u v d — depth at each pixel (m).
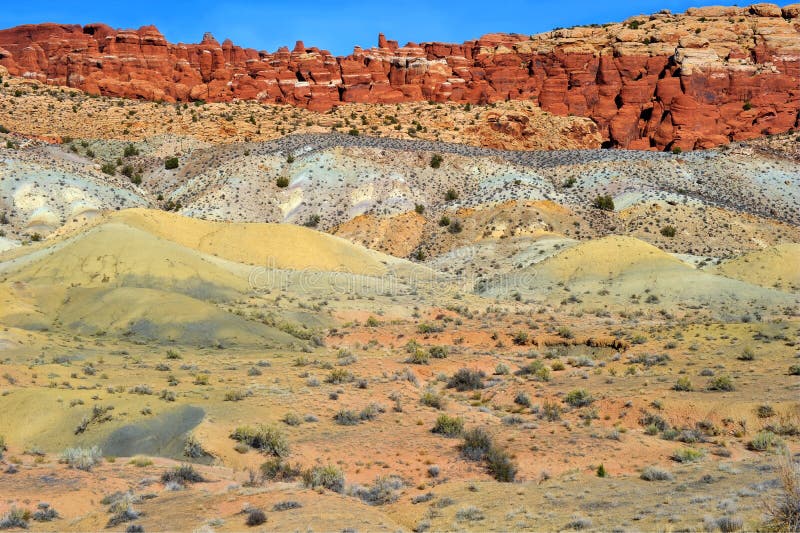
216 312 56.31
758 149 136.38
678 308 70.25
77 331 53.69
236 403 32.25
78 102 160.12
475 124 153.25
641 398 34.50
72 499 21.33
